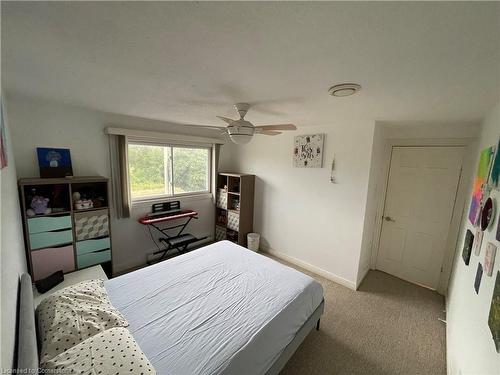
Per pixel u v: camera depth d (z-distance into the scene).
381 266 3.38
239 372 1.21
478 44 0.90
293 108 2.11
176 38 0.98
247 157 4.09
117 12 0.80
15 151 2.22
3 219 1.03
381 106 1.93
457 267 2.23
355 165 2.80
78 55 1.16
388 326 2.25
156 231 3.49
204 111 2.42
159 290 1.81
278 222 3.74
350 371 1.76
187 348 1.27
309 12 0.77
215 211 4.32
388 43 0.94
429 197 2.89
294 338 1.68
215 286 1.89
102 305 1.48
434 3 0.69
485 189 1.48
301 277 2.08
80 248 2.46
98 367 0.97
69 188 2.35
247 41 0.98
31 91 1.84
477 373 1.09
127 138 2.94
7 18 0.84
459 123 2.49
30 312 1.21
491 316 0.99
